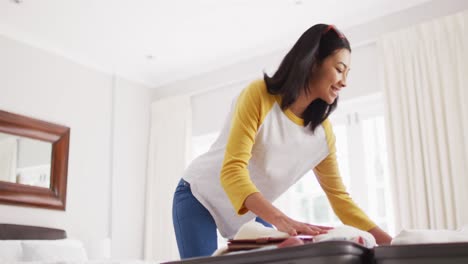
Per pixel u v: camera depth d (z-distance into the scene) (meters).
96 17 3.78
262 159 1.44
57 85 4.25
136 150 4.81
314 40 1.30
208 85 4.71
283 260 0.75
